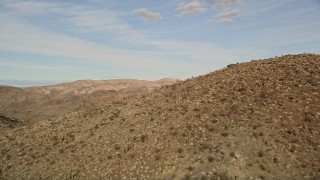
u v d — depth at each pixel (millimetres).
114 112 42375
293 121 28844
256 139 27688
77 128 42094
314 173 23859
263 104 31719
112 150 33094
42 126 48031
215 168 25750
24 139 44344
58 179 32406
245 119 30312
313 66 36375
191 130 31109
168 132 32031
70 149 36750
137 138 33156
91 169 31734
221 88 36969
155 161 29125
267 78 35938
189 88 40281
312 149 25891
